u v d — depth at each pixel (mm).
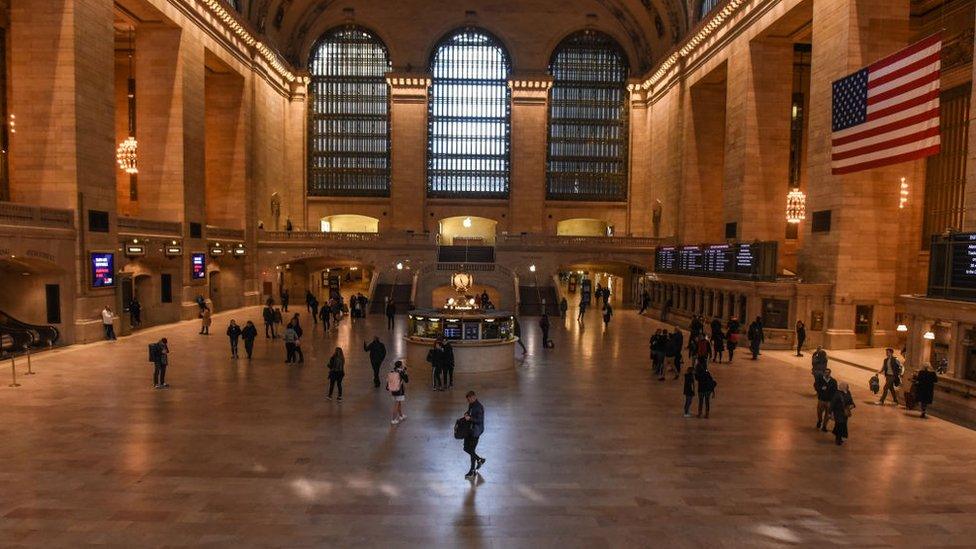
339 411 12930
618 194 47188
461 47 45969
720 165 35719
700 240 35688
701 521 7922
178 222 27828
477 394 14688
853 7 20797
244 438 11023
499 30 45156
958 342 13188
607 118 46812
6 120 23266
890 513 8250
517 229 45688
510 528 7648
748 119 27875
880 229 21578
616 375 17156
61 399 13656
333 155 45844
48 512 7891
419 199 45188
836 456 10500
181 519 7738
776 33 26578
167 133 27766
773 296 22297
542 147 45469
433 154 46469
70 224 20625
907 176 21625
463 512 8094
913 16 25359
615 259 37750
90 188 21438
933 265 14102
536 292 36281
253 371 16953
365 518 7863
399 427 11836
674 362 17500
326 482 9039
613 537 7449
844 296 21531
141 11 25688
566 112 46750
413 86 44594
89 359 18359
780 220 28172
